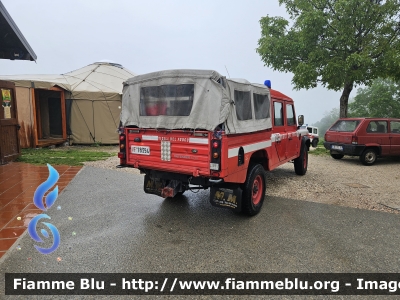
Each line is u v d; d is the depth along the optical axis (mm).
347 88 13656
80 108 13031
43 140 12414
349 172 8562
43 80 12305
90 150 11969
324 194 6145
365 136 9609
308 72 12266
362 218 4762
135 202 5461
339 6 11617
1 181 6656
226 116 3809
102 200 5527
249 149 4551
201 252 3578
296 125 7270
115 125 13680
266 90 5273
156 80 4379
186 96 4102
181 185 4660
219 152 3789
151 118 4449
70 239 3883
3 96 8422
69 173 7547
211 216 4805
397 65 11133
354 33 11945
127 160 4875
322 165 9789
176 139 4211
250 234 4105
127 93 4801
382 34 11914
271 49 13609
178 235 4055
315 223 4535
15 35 6555
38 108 12766
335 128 10547
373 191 6418
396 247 3758
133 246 3711
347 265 3322
